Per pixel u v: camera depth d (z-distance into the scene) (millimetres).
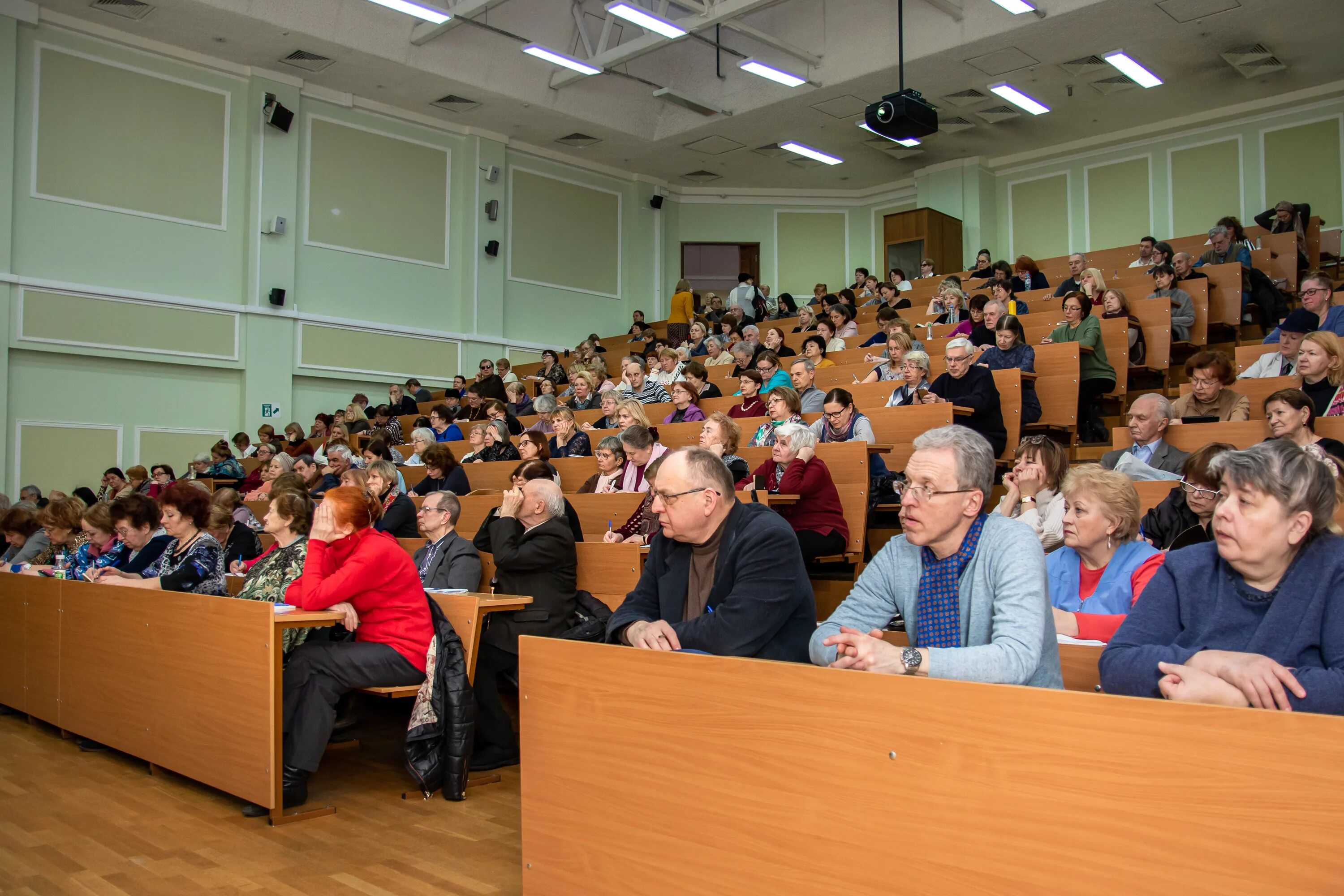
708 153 12703
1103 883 1237
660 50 11414
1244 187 10859
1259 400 4641
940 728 1386
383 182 11180
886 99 8633
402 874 2387
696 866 1639
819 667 1525
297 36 9516
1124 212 11711
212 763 3010
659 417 6578
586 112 11586
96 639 3660
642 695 1741
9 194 8688
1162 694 1564
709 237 14039
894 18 9906
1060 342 5961
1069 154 12141
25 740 3875
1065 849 1269
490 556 4027
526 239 12414
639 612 2359
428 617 3139
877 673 1456
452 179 11805
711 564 2270
